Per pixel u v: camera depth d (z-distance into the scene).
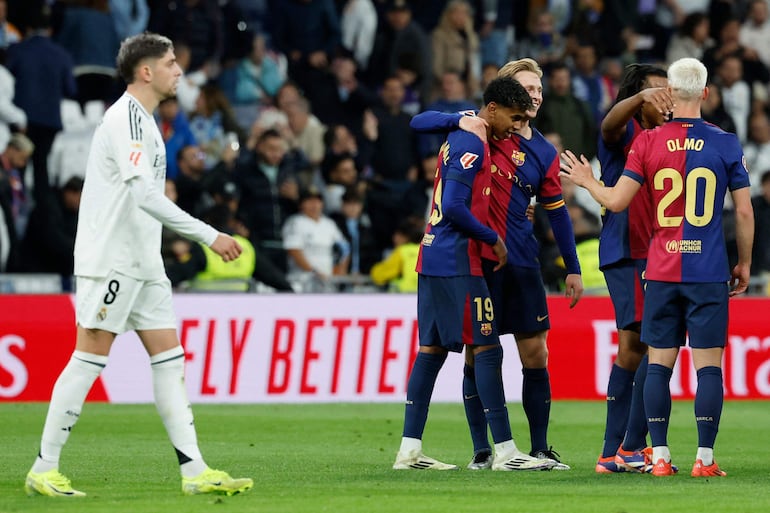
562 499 21.50
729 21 66.44
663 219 24.86
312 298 45.56
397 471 26.25
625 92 26.94
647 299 25.12
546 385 27.50
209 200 52.09
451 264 25.81
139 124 21.83
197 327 44.81
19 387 43.84
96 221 21.94
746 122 63.97
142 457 29.39
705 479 24.62
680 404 45.41
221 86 62.09
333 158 56.31
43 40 53.16
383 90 58.91
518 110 25.88
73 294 44.69
